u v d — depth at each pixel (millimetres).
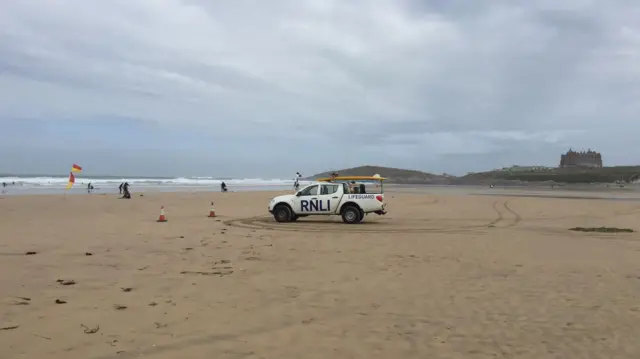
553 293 7434
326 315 6168
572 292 7508
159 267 9148
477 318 6098
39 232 14500
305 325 5738
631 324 5883
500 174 172625
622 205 33469
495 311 6418
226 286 7680
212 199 38312
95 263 9445
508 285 7957
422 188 92625
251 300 6844
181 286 7625
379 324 5820
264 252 11172
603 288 7789
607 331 5613
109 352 4719
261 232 15484
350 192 20141
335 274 8734
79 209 25609
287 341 5168
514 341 5254
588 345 5141
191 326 5613
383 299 6996
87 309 6230
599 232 16625
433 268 9398
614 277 8664
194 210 26375
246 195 45938
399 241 13461
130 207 28031
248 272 8812
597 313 6352
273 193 50750
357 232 15852
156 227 16516
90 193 46000
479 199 42500
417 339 5293
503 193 62031
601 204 34594
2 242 12195
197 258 10211
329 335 5391
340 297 7090
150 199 37062
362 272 8945
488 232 16219
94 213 22984
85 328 5449
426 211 27828
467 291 7523
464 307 6605
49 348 4793
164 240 13008
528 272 9070
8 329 5355
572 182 138125
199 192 52844
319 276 8547
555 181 143000
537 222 20781
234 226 17500
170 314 6078
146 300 6738
